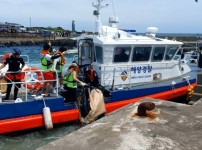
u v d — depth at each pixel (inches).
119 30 396.8
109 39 359.9
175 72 428.1
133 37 390.9
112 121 107.3
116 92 348.8
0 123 280.4
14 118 288.8
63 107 316.5
